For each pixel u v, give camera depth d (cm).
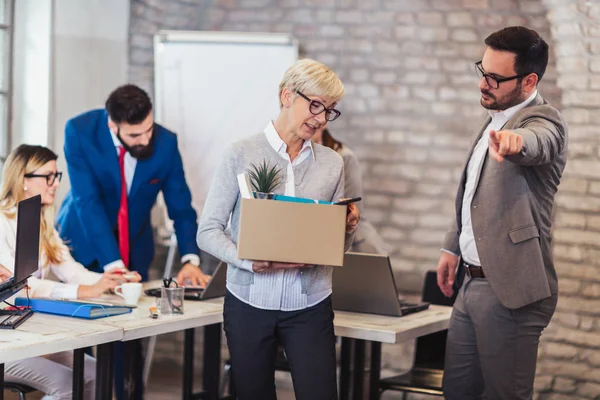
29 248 286
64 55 493
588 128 461
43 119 486
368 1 513
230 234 281
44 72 486
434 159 507
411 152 510
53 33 486
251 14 527
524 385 290
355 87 517
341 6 516
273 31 525
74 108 500
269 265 256
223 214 272
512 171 281
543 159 264
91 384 341
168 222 518
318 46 520
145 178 405
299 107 261
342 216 253
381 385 355
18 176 336
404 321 322
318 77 258
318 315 269
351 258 329
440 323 331
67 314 294
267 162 269
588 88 461
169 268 514
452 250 325
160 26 528
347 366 333
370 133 516
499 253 282
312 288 267
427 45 505
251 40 505
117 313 305
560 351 465
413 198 510
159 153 407
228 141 506
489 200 284
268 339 269
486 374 293
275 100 502
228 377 405
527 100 287
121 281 336
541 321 289
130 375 346
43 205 343
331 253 253
